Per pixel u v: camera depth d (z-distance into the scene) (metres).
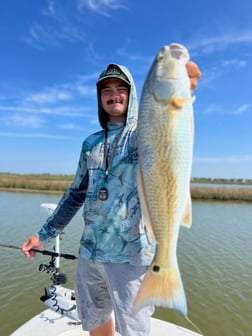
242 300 7.32
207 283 8.34
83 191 2.86
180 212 1.81
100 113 2.73
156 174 1.81
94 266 2.58
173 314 6.73
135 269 2.33
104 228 2.42
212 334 6.04
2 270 8.89
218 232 14.63
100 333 2.74
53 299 4.11
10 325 6.14
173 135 1.74
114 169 2.44
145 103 1.81
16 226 14.68
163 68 1.74
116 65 2.51
